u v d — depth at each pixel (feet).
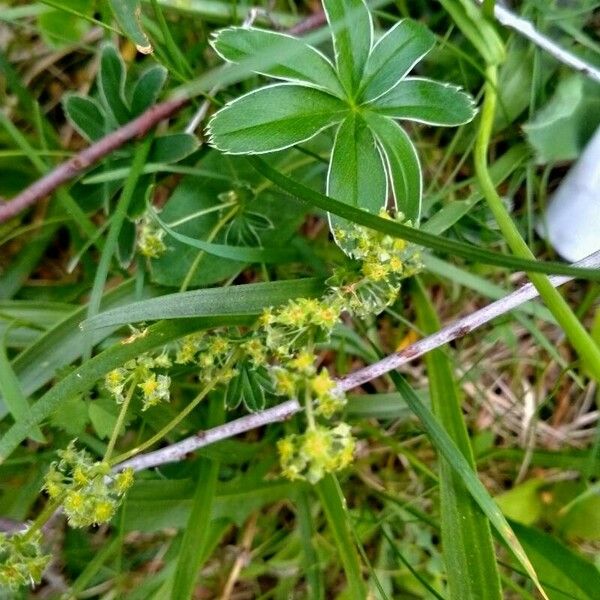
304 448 0.29
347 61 0.39
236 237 0.46
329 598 0.52
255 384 0.40
